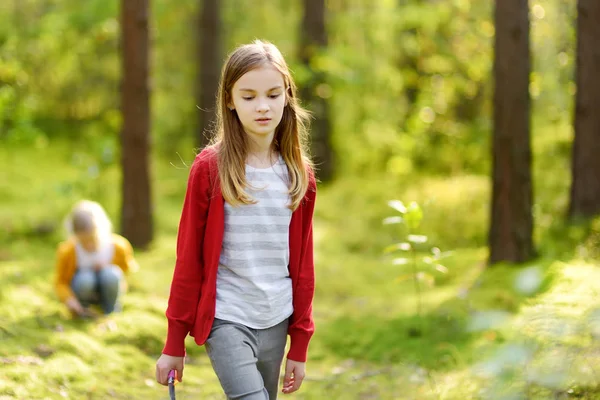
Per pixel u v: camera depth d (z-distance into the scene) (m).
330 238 8.15
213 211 2.21
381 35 11.36
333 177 11.05
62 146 12.30
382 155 11.66
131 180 7.20
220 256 2.27
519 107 5.71
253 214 2.24
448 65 10.68
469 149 10.55
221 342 2.22
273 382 2.42
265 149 2.30
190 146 12.99
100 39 10.25
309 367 4.26
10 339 3.91
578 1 6.48
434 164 10.76
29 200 8.83
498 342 4.00
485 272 5.67
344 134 11.85
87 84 13.29
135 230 7.23
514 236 5.78
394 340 4.54
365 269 6.93
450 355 4.08
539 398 2.86
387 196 9.51
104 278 4.61
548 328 2.93
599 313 2.44
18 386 3.28
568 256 5.69
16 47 10.43
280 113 2.24
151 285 5.70
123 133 7.19
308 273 2.39
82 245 4.64
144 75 7.09
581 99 6.52
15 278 5.42
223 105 2.26
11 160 10.99
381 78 11.05
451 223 7.98
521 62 5.67
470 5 10.04
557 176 8.20
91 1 8.83
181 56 13.09
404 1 11.09
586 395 2.87
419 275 3.86
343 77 9.89
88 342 4.06
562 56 8.16
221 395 3.63
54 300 4.95
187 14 12.41
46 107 13.38
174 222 8.55
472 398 3.27
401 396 3.57
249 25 12.73
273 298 2.28
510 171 5.75
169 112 13.13
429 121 10.90
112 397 3.47
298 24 12.42
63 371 3.57
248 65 2.19
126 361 3.99
